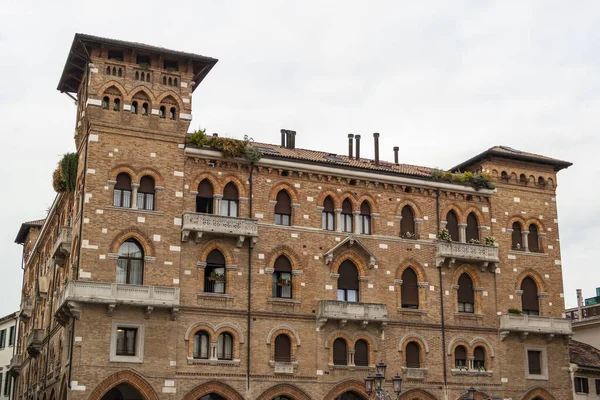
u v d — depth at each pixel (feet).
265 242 168.04
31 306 245.86
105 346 148.77
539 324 187.73
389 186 183.42
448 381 176.96
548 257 196.95
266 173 171.94
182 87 167.22
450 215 190.08
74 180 172.45
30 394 222.28
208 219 161.17
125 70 162.71
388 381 171.32
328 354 167.63
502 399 181.16
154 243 157.28
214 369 157.58
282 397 164.04
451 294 182.91
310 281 170.40
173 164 162.81
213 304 160.56
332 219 176.86
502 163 197.36
